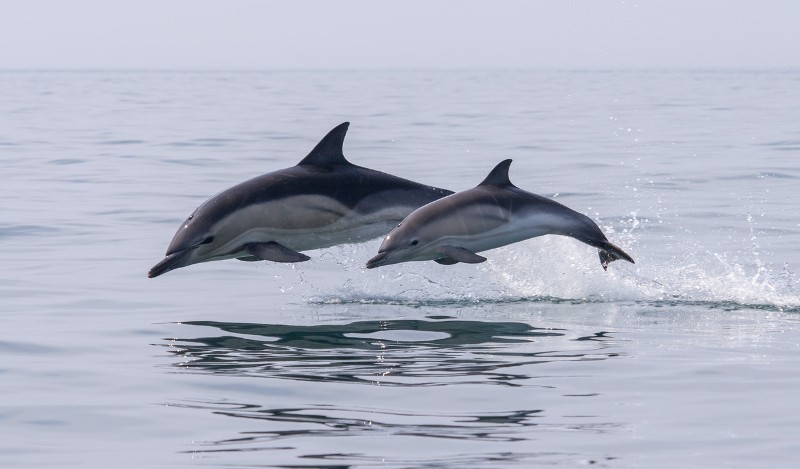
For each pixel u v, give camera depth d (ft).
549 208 62.18
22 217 101.50
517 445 37.45
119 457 36.63
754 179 130.21
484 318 60.13
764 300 65.10
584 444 37.58
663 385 45.37
